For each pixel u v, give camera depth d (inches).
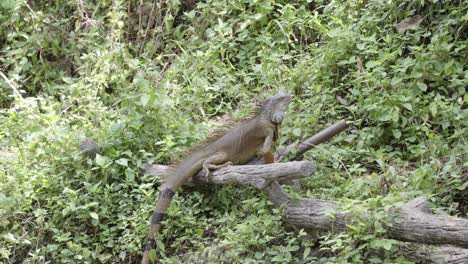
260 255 318.0
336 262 295.9
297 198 317.1
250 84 433.1
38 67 481.4
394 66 389.1
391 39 412.8
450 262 290.2
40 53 483.8
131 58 458.9
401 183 338.3
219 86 429.7
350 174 358.9
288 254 312.3
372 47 408.2
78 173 370.9
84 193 369.4
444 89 385.1
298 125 381.7
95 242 355.9
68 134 385.1
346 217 298.7
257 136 341.4
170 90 431.5
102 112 415.5
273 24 457.4
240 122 344.2
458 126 366.9
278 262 313.4
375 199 295.1
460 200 337.7
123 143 378.6
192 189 358.6
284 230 325.1
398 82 380.8
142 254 344.5
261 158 350.0
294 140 381.4
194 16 476.4
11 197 360.5
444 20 412.2
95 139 382.9
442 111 371.9
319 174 354.3
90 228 360.5
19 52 480.7
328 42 430.3
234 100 428.1
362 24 429.1
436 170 344.5
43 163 381.4
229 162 338.3
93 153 373.4
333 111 393.1
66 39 491.8
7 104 468.4
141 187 354.0
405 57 414.0
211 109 424.2
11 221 361.7
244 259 322.7
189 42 470.9
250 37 458.0
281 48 448.1
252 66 436.5
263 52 438.9
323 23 460.1
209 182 339.3
